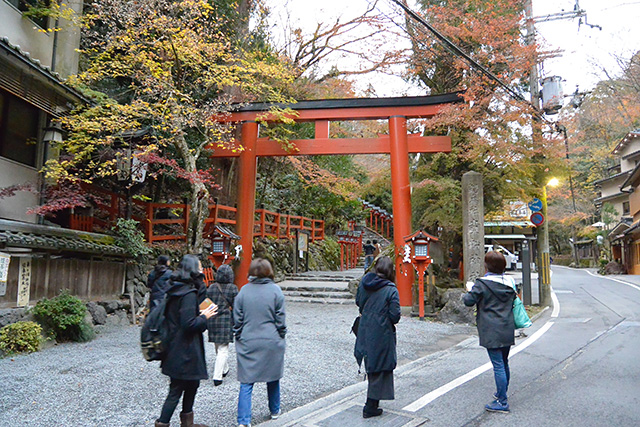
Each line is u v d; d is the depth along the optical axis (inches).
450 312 387.9
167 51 402.9
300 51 653.3
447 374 222.1
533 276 942.4
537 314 425.4
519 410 165.8
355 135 705.6
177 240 484.4
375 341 157.0
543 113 460.4
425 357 262.5
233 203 624.1
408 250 431.2
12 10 343.0
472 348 288.4
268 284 159.3
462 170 512.4
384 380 157.0
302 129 730.8
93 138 366.3
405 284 438.9
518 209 669.3
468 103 430.3
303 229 776.9
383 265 165.3
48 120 358.3
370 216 1101.1
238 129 549.0
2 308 263.7
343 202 881.5
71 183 357.1
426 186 479.5
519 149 418.9
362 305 165.6
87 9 481.4
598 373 217.5
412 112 470.6
